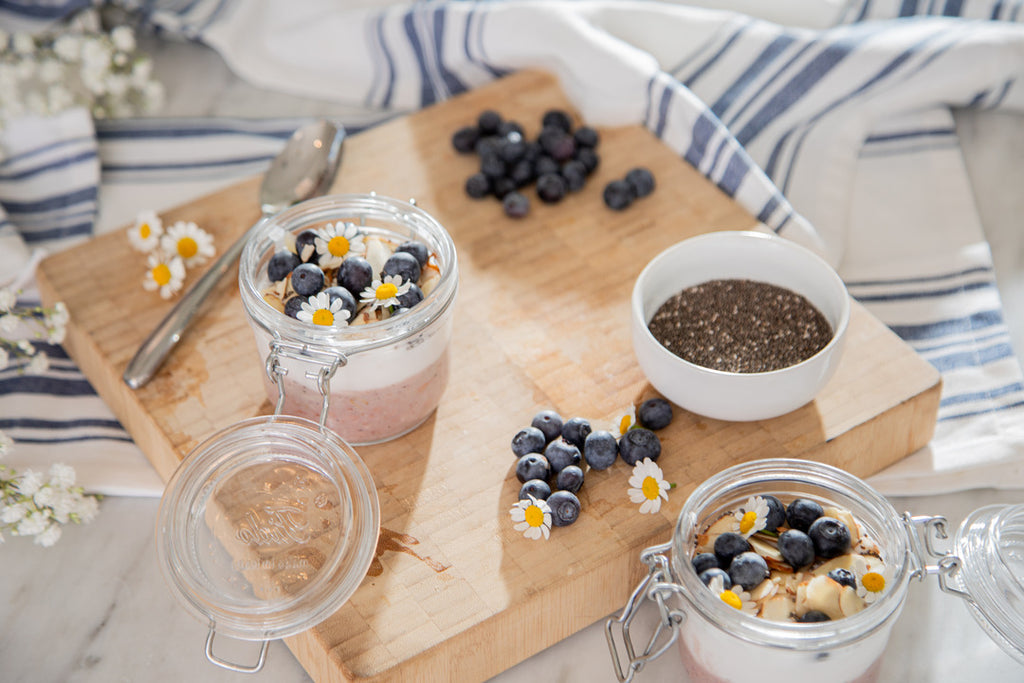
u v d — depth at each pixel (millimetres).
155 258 966
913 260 1005
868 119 1073
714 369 875
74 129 1076
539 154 1021
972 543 805
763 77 1083
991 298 971
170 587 792
